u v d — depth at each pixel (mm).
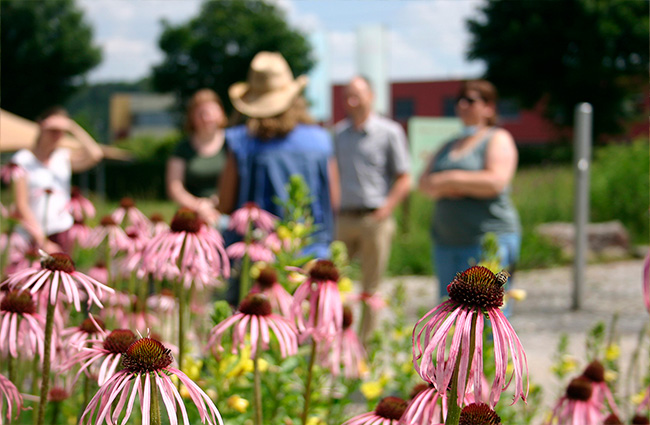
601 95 33594
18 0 35406
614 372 2721
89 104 53906
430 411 1294
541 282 9375
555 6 33094
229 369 2059
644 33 31594
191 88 39812
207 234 1908
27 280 1689
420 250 11133
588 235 11727
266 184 3461
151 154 42188
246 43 38469
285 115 3514
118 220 3168
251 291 2414
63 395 2141
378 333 2938
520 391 1104
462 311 1118
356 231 5191
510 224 3990
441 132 16031
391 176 5301
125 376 1170
